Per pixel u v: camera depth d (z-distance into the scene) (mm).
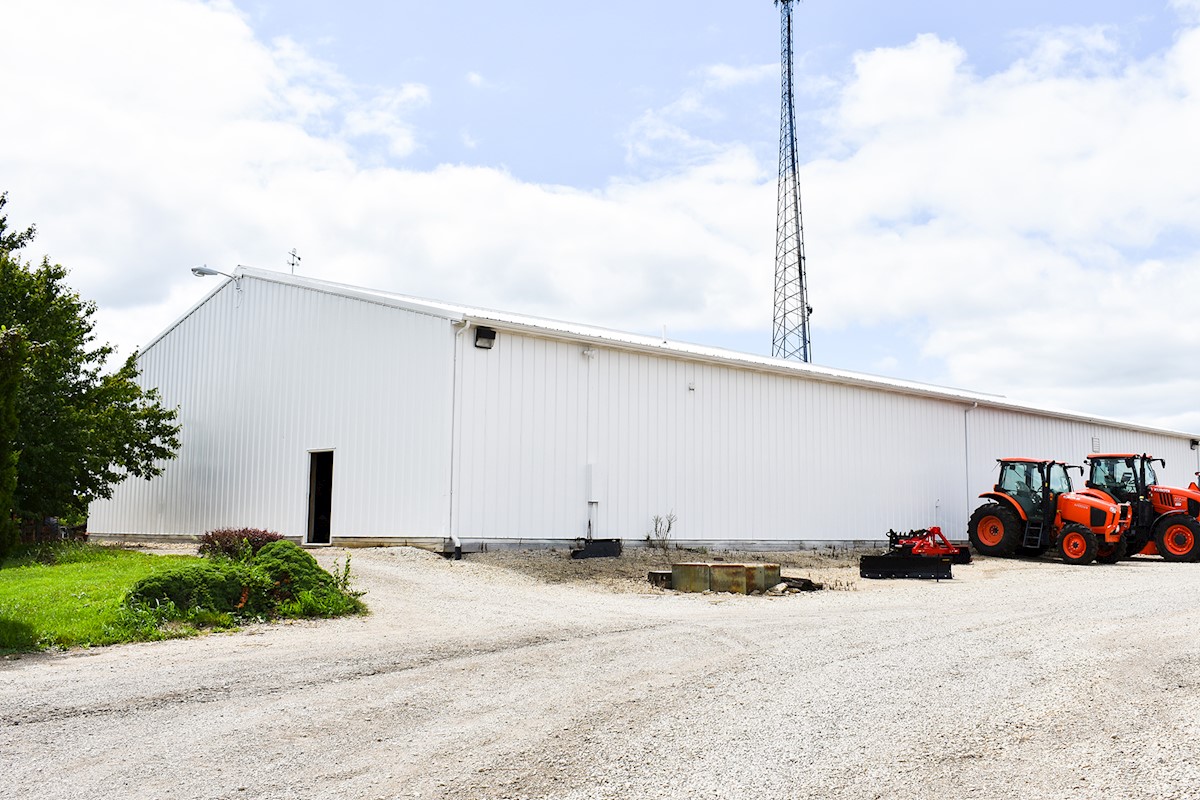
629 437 18547
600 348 18312
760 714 5898
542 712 5984
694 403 19734
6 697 6414
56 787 4617
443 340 16625
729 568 13773
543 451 17297
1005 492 21219
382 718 5859
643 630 9336
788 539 21125
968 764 4895
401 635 9117
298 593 10555
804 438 21797
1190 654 7535
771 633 9102
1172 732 5344
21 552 15422
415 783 4668
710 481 19781
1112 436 31828
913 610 11008
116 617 9086
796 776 4738
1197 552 19531
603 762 4977
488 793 4531
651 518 18672
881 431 23641
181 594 9789
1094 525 19531
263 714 5961
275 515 20000
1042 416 28766
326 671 7270
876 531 23141
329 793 4535
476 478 16391
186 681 6914
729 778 4715
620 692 6523
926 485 24625
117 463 19656
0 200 20766
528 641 8656
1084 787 4523
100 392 18203
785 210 33406
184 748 5234
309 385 19578
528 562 15789
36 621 8789
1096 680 6637
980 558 20953
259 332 21188
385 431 17594
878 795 4469
